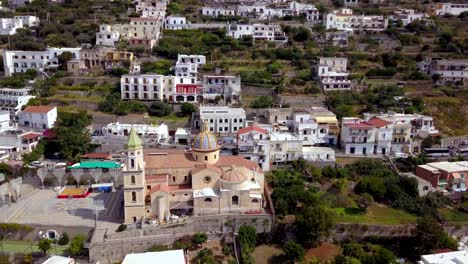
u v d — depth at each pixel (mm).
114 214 99688
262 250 93875
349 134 130000
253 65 184750
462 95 167625
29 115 139250
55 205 104375
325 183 115125
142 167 92375
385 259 85000
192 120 142500
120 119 144250
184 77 159000
